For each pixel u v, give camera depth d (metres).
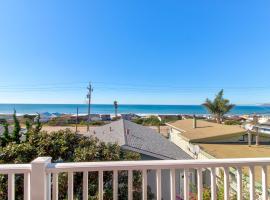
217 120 36.28
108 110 99.94
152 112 96.38
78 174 5.60
